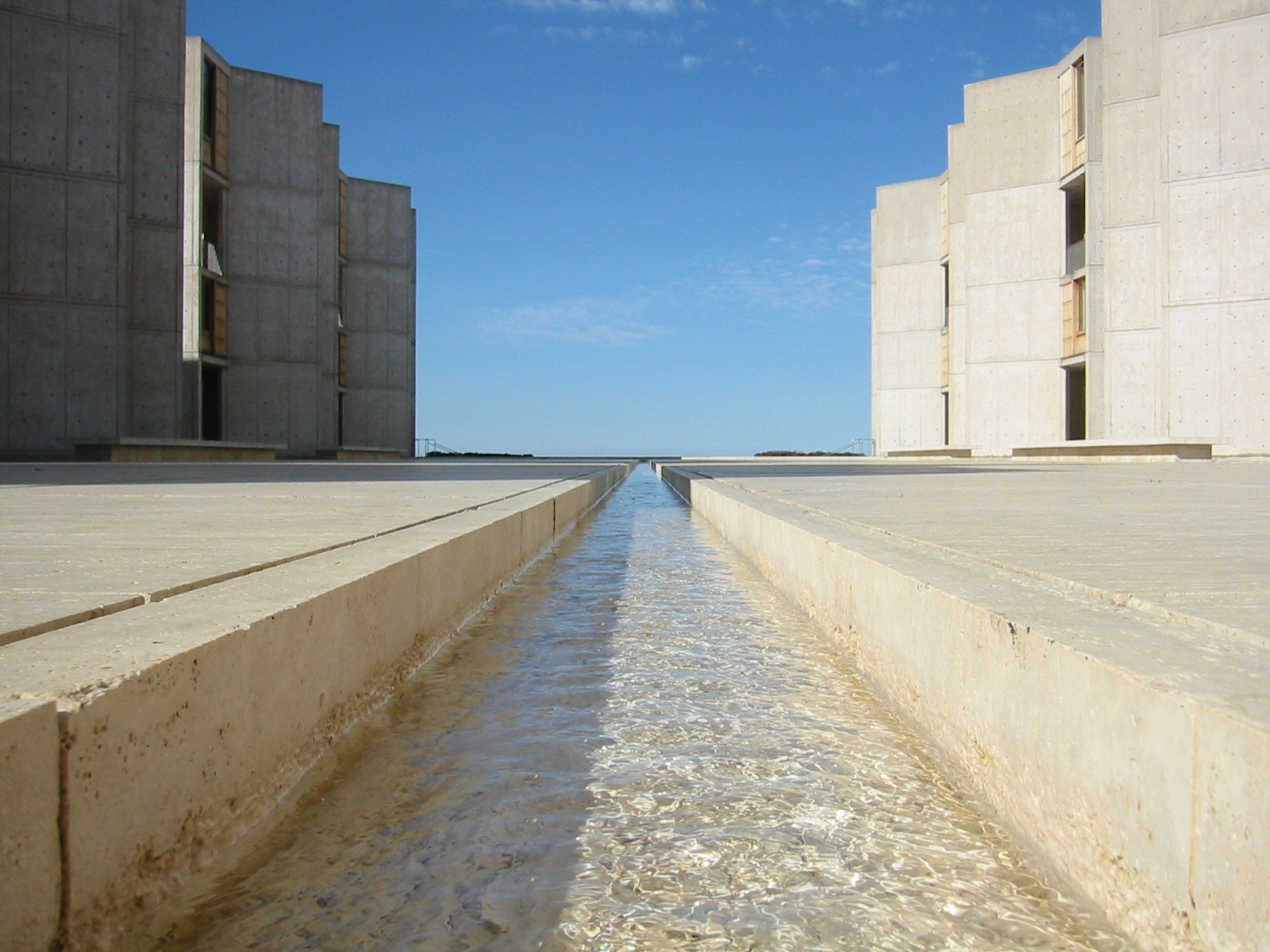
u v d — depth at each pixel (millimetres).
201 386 28781
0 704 1400
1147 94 25391
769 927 1700
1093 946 1631
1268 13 23078
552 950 1628
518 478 11391
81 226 22750
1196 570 2867
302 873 1911
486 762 2543
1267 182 23234
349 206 39188
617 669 3557
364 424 39375
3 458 22047
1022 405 29750
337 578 2807
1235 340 23562
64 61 22531
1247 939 1271
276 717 2244
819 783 2398
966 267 30391
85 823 1485
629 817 2180
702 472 15125
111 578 2619
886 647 3135
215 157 29688
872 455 40469
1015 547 3594
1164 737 1479
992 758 2197
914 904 1784
